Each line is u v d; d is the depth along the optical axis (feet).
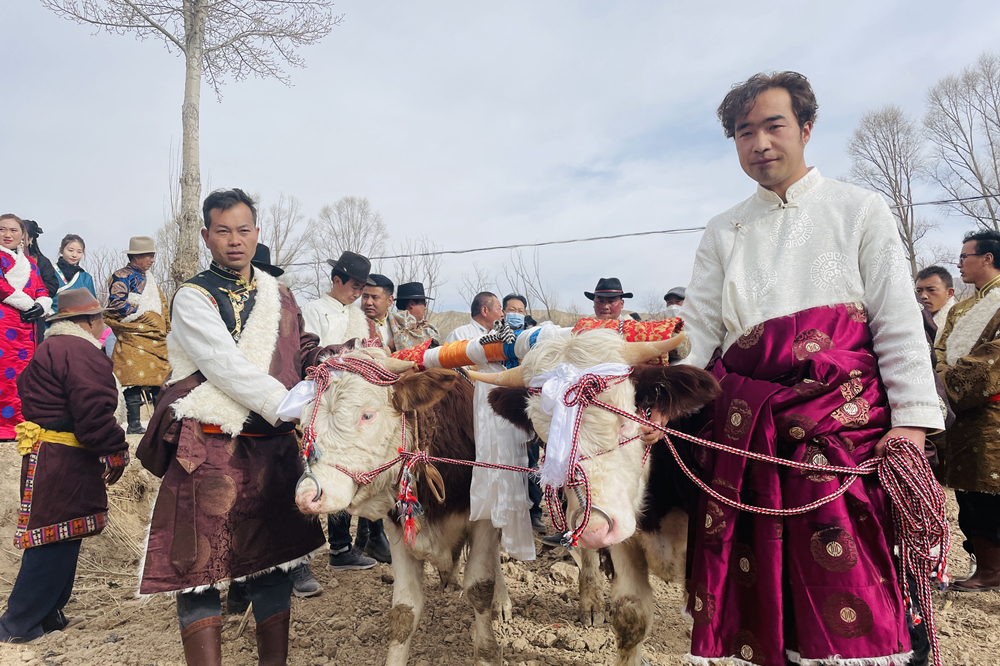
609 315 20.42
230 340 9.35
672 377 7.49
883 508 6.90
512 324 10.31
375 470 8.79
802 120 7.97
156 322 23.71
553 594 14.20
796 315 7.30
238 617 13.12
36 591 12.17
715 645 6.93
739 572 7.06
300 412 8.91
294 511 9.78
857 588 6.38
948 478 13.80
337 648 11.72
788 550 6.77
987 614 12.58
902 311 6.91
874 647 6.28
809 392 6.89
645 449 8.04
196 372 9.67
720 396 7.54
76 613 13.51
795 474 6.84
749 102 7.86
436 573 15.64
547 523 19.53
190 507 8.91
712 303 8.52
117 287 22.82
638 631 9.00
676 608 13.41
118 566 16.21
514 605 13.58
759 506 6.91
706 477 7.64
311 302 17.13
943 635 11.74
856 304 7.29
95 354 12.58
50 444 12.30
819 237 7.56
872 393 7.04
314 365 10.26
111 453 12.49
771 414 6.98
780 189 8.07
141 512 17.83
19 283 19.47
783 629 6.80
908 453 6.63
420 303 24.66
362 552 16.38
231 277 10.05
